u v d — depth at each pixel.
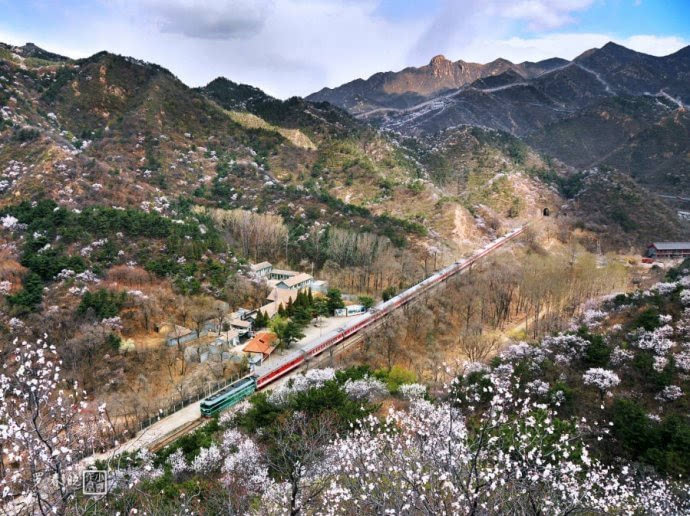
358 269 103.75
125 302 71.56
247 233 113.25
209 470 36.50
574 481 22.89
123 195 108.38
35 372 19.06
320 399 37.31
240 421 44.97
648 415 38.09
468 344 71.56
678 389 41.97
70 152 116.00
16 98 153.12
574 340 52.72
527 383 44.94
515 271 95.19
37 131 122.25
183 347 69.38
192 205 127.06
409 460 21.20
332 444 29.88
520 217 163.88
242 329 76.44
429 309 84.56
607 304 68.69
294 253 113.06
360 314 88.25
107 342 64.62
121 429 50.72
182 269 82.00
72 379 58.44
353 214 134.38
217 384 61.94
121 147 151.50
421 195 155.50
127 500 21.88
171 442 47.62
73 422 18.92
